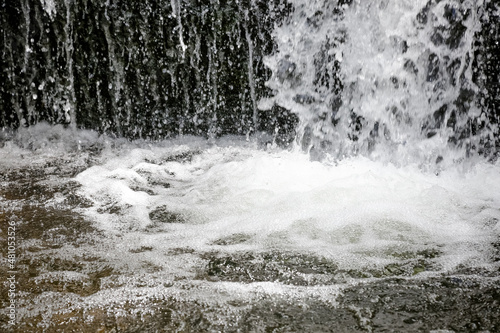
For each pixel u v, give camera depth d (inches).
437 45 152.0
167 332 82.8
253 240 115.1
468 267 102.5
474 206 128.1
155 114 181.8
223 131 182.1
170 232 120.4
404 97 157.4
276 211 126.6
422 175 150.9
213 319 86.0
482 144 155.9
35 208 133.7
